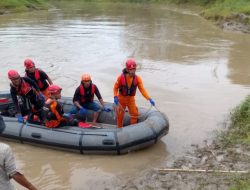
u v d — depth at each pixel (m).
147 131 6.97
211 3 35.75
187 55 16.14
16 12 35.22
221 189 5.52
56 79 12.44
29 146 7.50
